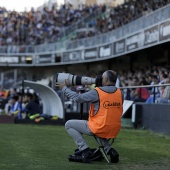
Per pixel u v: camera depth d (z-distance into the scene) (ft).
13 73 105.19
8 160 20.01
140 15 74.33
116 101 18.67
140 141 29.55
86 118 46.73
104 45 86.48
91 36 97.91
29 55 113.50
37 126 41.65
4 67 121.80
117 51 80.02
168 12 57.67
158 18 61.36
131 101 42.63
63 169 17.84
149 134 34.63
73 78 19.19
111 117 18.53
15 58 114.52
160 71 56.13
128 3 89.56
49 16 128.77
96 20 103.30
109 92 18.65
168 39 57.77
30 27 127.03
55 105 46.34
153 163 20.11
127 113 42.73
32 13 134.41
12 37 125.18
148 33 65.31
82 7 128.77
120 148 25.55
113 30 82.12
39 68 118.83
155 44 62.69
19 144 26.27
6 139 28.91
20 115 46.93
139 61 86.84
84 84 19.27
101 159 20.12
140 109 40.93
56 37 114.32
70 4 132.57
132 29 72.69
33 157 21.08
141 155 22.71
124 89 46.68
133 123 41.37
